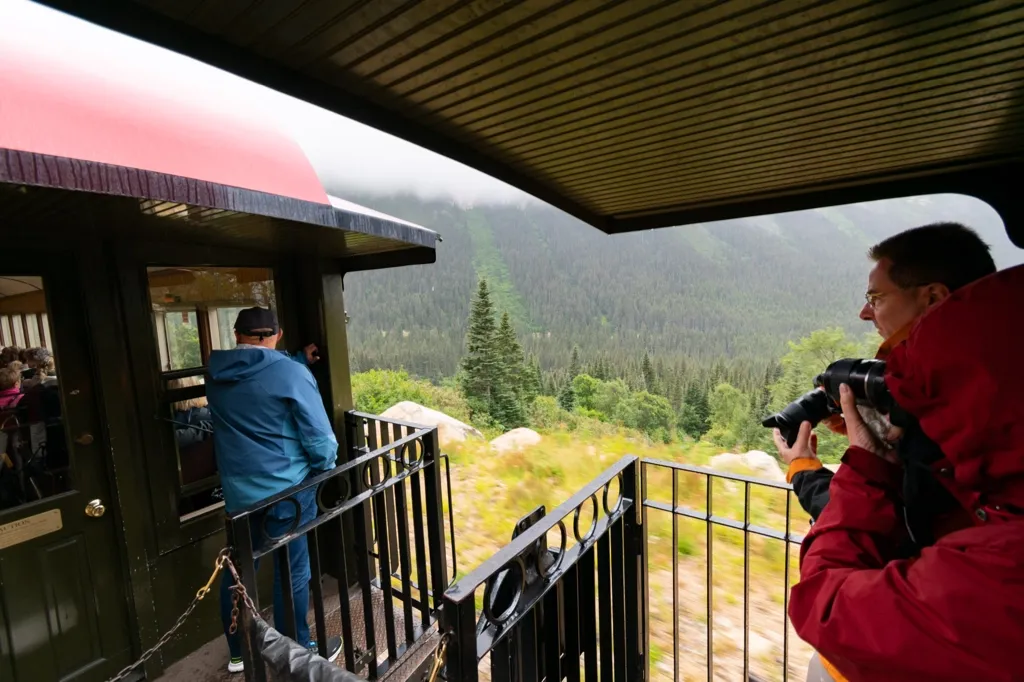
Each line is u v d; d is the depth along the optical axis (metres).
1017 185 2.61
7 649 1.94
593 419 29.03
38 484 2.03
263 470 2.12
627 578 1.75
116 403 2.21
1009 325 0.62
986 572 0.60
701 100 1.90
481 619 1.05
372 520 3.16
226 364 2.11
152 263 2.33
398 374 28.92
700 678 2.93
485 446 11.56
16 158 1.14
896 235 0.95
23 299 1.98
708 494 1.99
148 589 2.29
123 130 1.52
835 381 0.97
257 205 1.71
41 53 1.47
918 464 0.77
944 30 1.46
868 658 0.69
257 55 1.52
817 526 0.89
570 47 1.54
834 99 1.90
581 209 3.46
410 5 1.31
